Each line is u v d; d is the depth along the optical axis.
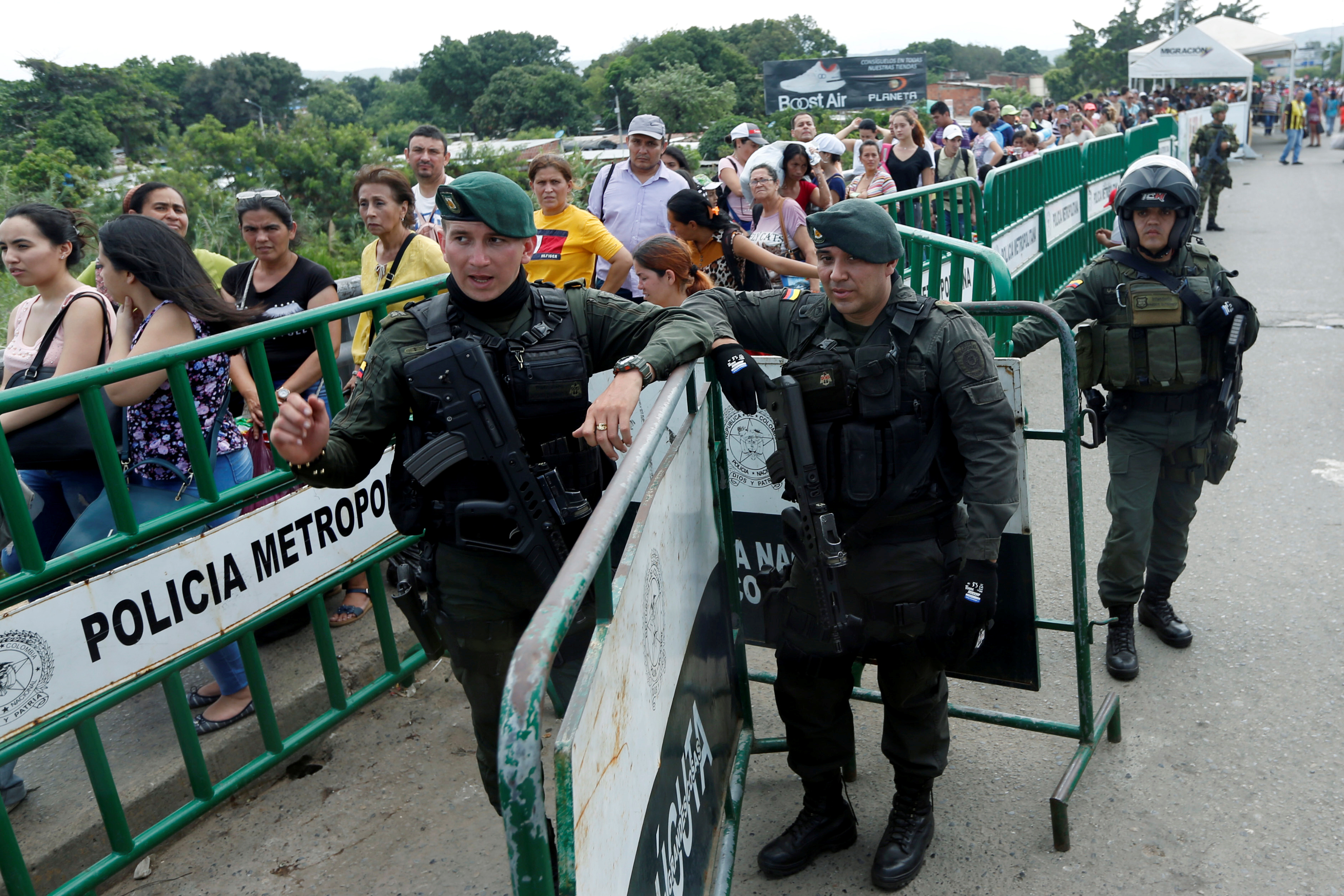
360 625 3.85
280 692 3.41
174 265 3.02
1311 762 3.05
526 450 2.13
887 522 2.37
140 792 2.96
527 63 115.19
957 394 2.30
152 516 3.02
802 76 45.78
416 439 2.16
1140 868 2.65
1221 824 2.80
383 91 142.12
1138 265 3.37
